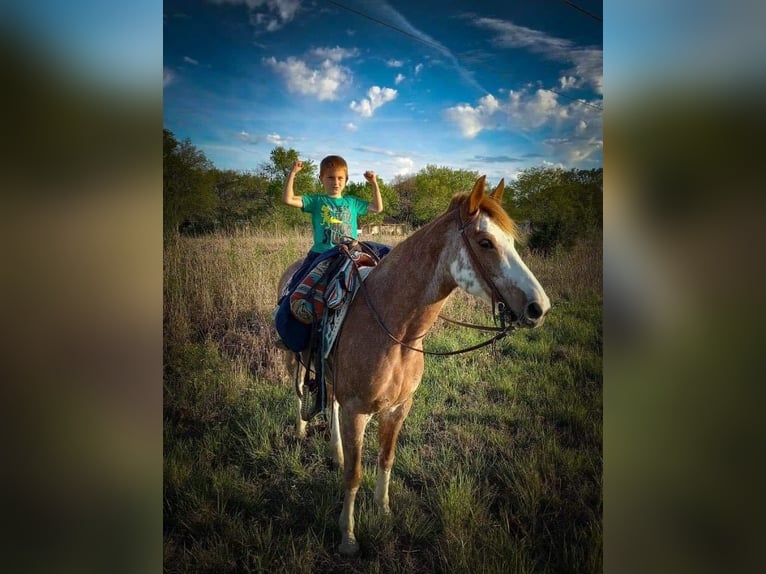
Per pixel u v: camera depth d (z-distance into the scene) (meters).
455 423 2.92
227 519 2.21
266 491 2.41
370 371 1.84
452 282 1.77
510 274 1.58
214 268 3.74
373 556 2.08
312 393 2.16
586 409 2.95
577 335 3.67
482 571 2.00
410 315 1.82
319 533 2.19
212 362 3.24
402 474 2.55
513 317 1.61
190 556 2.12
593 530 2.24
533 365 3.44
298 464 2.51
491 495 2.38
